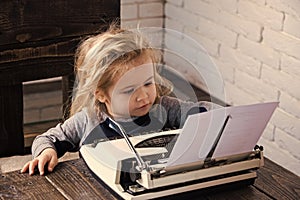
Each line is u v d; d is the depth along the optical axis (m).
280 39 2.63
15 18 2.06
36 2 2.09
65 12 2.15
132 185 1.35
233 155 1.42
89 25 2.21
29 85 3.43
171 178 1.33
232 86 3.10
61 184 1.43
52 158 1.54
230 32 3.05
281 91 2.66
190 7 3.42
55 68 2.19
